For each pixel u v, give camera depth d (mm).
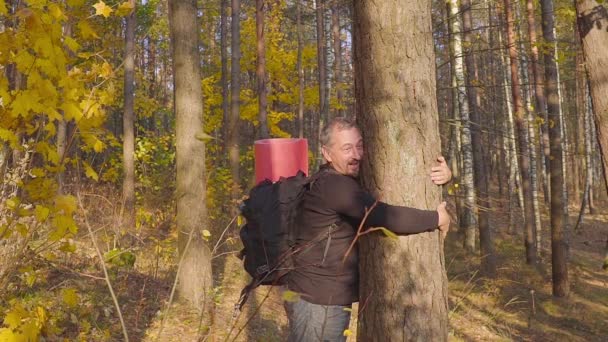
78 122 2061
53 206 2086
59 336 3941
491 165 30453
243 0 22125
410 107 2342
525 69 17625
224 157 13414
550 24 11703
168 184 11078
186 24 6688
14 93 1898
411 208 2266
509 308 10859
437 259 2371
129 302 5488
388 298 2328
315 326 2346
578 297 12516
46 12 1974
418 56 2359
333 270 2359
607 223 25391
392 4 2344
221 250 8617
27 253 2354
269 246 2365
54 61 1921
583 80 25141
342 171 2439
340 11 16406
